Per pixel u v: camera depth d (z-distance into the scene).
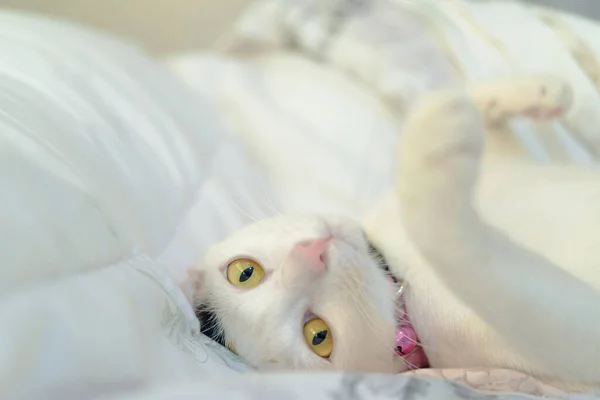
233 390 0.25
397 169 0.35
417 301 0.36
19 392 0.24
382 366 0.36
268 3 0.66
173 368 0.27
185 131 0.46
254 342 0.34
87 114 0.38
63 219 0.29
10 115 0.33
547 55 0.47
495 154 0.42
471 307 0.33
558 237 0.36
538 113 0.40
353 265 0.36
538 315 0.31
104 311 0.27
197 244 0.39
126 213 0.34
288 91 0.55
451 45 0.50
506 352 0.34
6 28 0.44
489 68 0.48
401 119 0.48
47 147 0.32
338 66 0.57
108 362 0.26
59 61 0.42
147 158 0.40
